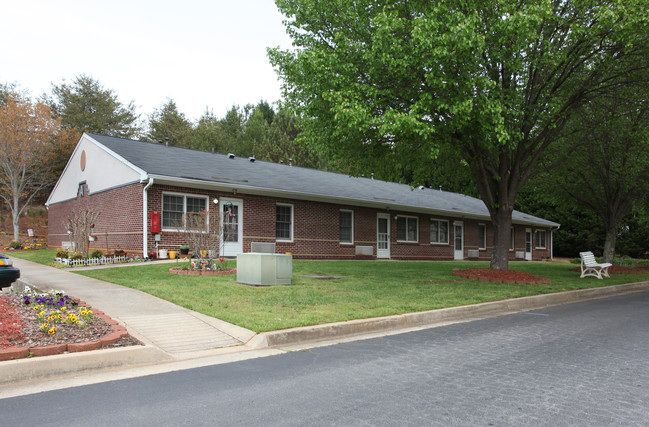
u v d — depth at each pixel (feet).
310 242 68.64
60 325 20.48
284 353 20.45
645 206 79.97
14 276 30.83
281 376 16.85
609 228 68.39
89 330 20.35
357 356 19.98
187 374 17.04
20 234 106.52
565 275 57.77
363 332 25.46
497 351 21.04
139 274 41.14
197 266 44.04
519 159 49.08
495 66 43.37
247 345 21.57
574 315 31.99
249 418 12.72
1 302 24.26
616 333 25.53
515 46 38.22
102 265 49.67
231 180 59.41
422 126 36.91
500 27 36.68
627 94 49.65
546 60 40.55
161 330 22.76
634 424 12.53
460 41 35.06
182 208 56.59
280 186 63.77
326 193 68.03
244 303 29.17
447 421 12.58
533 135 54.34
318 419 12.68
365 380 16.42
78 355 17.24
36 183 104.22
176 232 55.88
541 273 60.49
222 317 25.25
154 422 12.37
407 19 41.39
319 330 23.68
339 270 51.57
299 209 67.67
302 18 43.91
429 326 27.48
